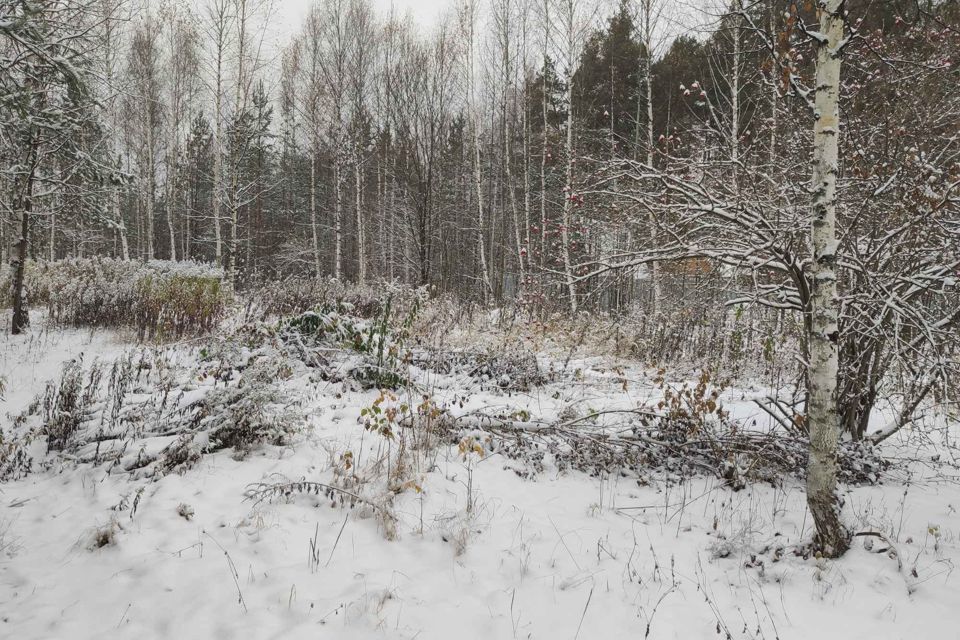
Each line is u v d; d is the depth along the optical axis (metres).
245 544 3.51
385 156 22.59
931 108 4.79
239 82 18.23
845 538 3.52
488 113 22.72
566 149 15.00
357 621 2.87
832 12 3.29
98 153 10.23
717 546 3.63
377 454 4.90
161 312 10.23
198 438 4.68
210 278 14.36
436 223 22.27
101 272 14.16
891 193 4.30
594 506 4.23
